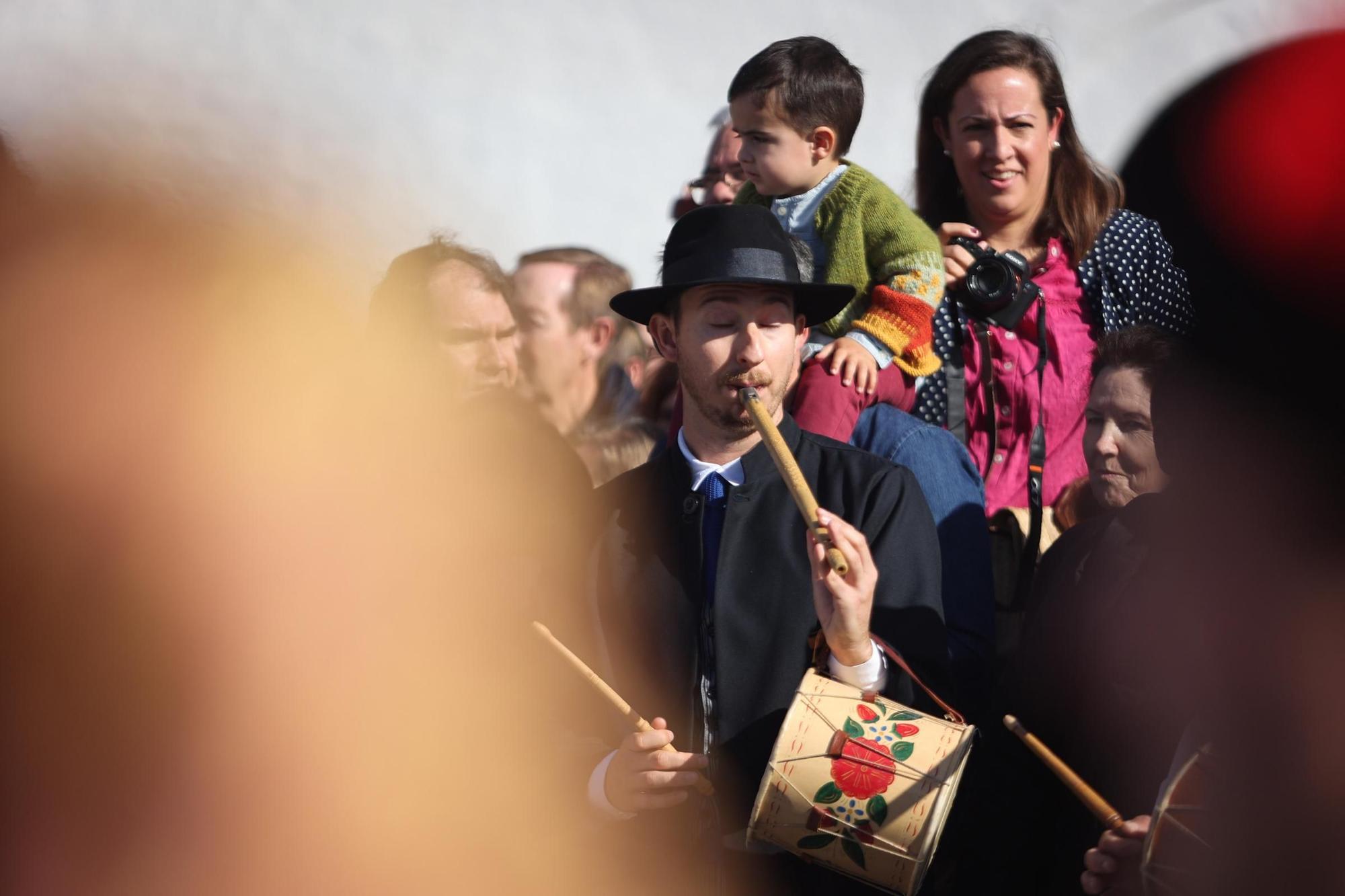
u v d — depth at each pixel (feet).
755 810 19.95
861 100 30.50
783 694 21.84
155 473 19.06
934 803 19.56
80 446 18.11
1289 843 9.69
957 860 22.38
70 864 20.38
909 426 27.40
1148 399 25.43
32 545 18.99
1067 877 21.47
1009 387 29.71
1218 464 8.18
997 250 31.14
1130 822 18.88
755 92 29.86
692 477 23.66
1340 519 7.84
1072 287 30.45
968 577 25.76
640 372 41.09
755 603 22.45
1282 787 9.65
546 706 23.53
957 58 31.89
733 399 22.85
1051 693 21.38
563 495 25.76
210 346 17.20
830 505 23.11
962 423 29.73
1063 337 29.86
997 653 27.55
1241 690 9.64
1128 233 30.53
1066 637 21.33
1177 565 14.56
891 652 20.68
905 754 19.83
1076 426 29.89
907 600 22.22
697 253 22.91
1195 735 14.57
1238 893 10.31
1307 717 9.19
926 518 23.18
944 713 21.62
